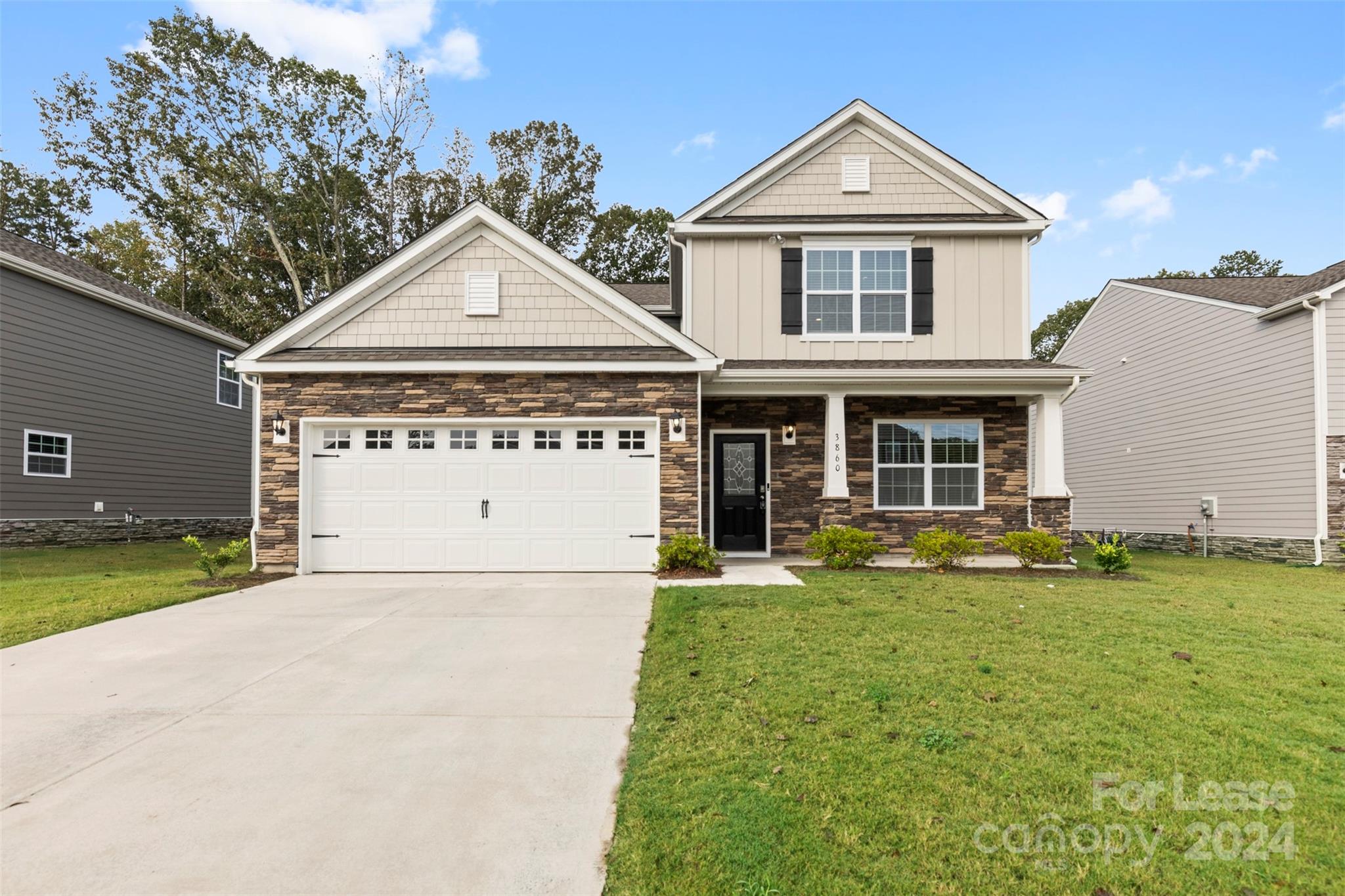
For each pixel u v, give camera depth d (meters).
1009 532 11.55
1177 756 3.72
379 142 27.00
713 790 3.40
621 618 7.14
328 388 10.25
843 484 11.48
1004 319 12.60
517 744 4.08
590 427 10.40
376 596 8.37
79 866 2.88
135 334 17.20
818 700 4.55
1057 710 4.36
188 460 18.86
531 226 32.31
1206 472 15.21
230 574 10.11
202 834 3.12
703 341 12.58
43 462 14.85
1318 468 12.45
